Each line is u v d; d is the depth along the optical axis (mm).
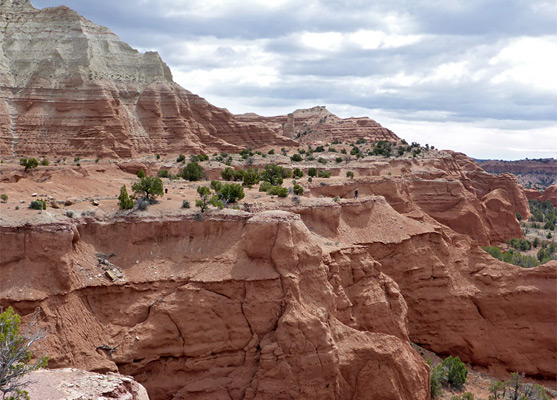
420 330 52969
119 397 20547
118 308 36094
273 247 37625
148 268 38062
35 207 38219
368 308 44219
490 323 52781
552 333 51344
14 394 18672
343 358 36938
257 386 34125
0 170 68250
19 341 19969
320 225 50594
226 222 40094
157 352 34781
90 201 44219
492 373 51469
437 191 95562
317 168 96125
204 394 34312
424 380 39969
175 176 80312
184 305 35656
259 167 102312
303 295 37469
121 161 101375
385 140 178000
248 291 36531
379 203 58312
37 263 33750
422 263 54000
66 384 20297
